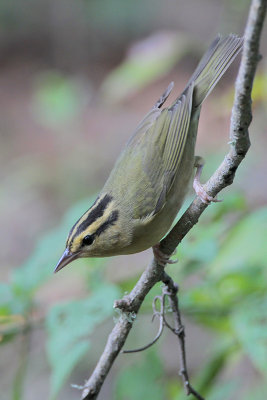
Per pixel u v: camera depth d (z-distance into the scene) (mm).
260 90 11969
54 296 12742
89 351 14977
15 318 8758
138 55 12719
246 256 9320
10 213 21703
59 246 9555
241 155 6492
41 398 14461
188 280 11469
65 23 31203
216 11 30438
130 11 31266
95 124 25672
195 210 7125
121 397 9047
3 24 32875
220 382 10805
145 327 14625
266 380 11031
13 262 19875
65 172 23031
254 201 16078
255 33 5492
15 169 23438
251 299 8781
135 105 26281
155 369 9070
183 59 26844
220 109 13789
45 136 25562
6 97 28578
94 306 8180
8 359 15109
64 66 30891
